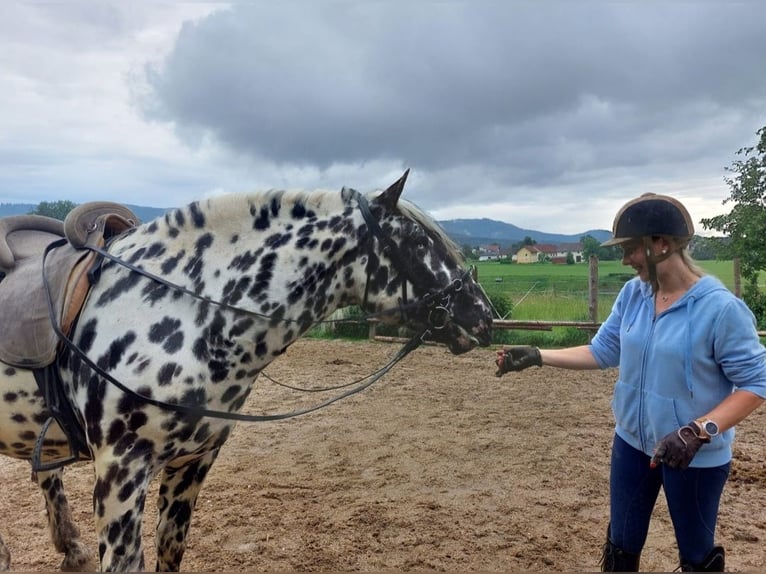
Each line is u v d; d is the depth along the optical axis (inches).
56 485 140.9
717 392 89.6
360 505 174.9
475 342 114.6
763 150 518.3
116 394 96.9
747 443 232.2
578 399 303.3
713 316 88.0
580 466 206.4
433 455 218.8
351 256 109.1
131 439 97.7
